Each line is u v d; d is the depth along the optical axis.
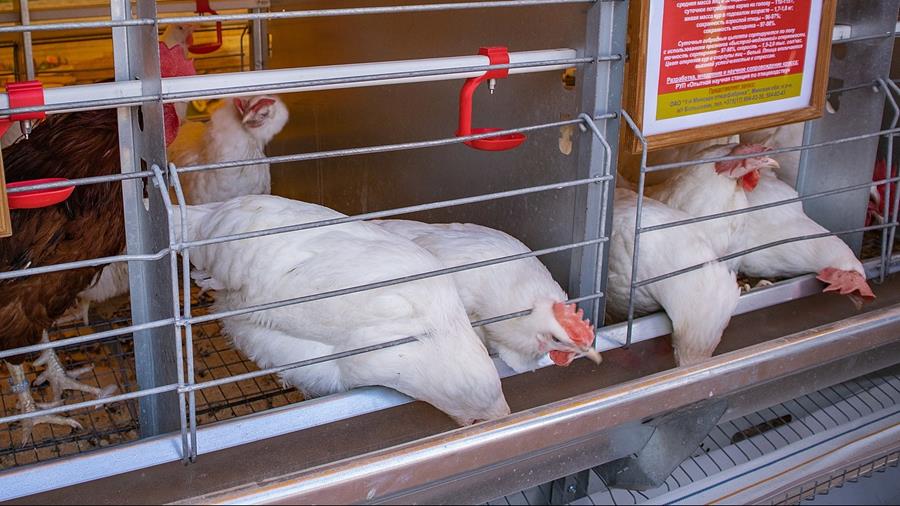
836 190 1.83
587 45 1.46
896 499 1.50
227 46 3.08
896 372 1.80
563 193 1.62
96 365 2.05
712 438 1.59
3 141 1.96
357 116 2.28
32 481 1.14
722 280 1.68
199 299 2.23
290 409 1.34
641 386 1.37
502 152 1.76
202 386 1.18
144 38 1.13
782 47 1.64
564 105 1.57
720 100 1.59
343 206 2.44
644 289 1.78
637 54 1.44
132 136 1.28
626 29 1.44
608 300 1.89
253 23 2.87
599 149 1.50
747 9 1.55
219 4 2.68
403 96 2.07
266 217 1.54
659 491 1.42
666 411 1.40
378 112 2.18
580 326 1.46
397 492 1.20
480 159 1.83
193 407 1.19
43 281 1.72
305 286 1.46
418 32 1.95
